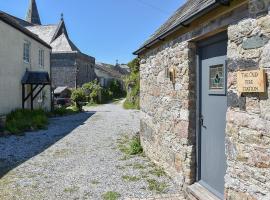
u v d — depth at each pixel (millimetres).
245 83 3488
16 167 7316
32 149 9461
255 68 3375
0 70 14086
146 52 7922
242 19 3572
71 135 12203
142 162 7461
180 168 5547
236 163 3715
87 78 41156
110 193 5426
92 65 43781
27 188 5805
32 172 6875
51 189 5738
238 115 3672
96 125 15461
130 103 29094
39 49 20406
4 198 5301
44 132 13109
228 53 3857
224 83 4402
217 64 4594
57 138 11508
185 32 5195
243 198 3586
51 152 8977
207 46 4906
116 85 48375
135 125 15281
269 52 3164
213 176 4738
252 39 3410
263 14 3240
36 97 19547
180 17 5754
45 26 39719
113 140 10891
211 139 4801
